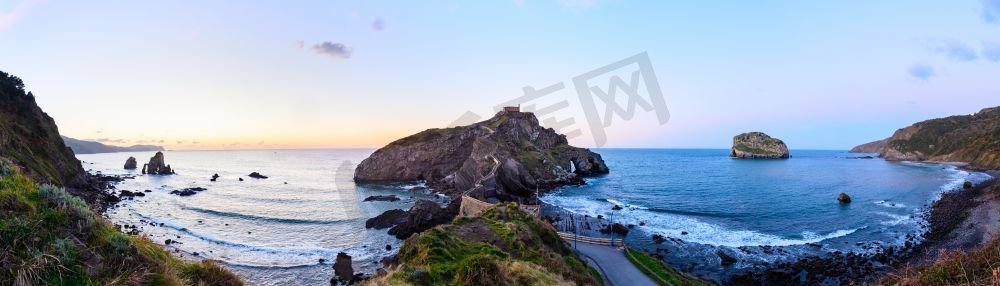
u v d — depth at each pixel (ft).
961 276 38.63
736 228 185.98
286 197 273.33
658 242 159.94
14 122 224.94
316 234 172.55
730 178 411.75
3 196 22.93
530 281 58.13
